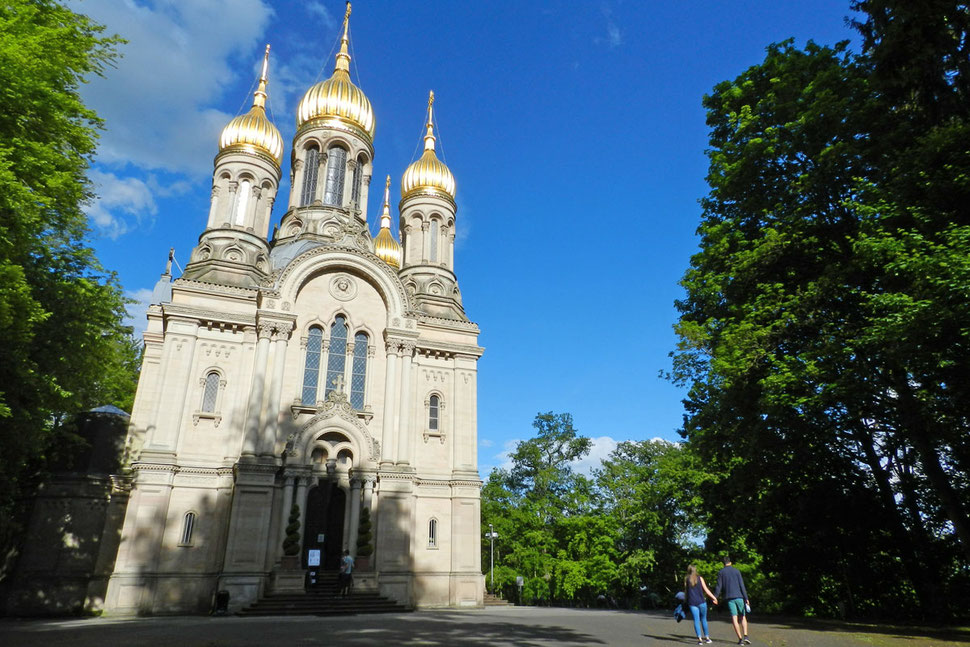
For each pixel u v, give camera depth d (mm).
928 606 26906
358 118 53031
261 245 44281
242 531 33906
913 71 20406
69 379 28500
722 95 30781
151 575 32656
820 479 27969
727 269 28938
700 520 48812
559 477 59031
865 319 22812
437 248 51156
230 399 37344
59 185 20484
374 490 38125
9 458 25312
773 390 23234
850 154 23312
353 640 17125
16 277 18656
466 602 38844
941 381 20172
